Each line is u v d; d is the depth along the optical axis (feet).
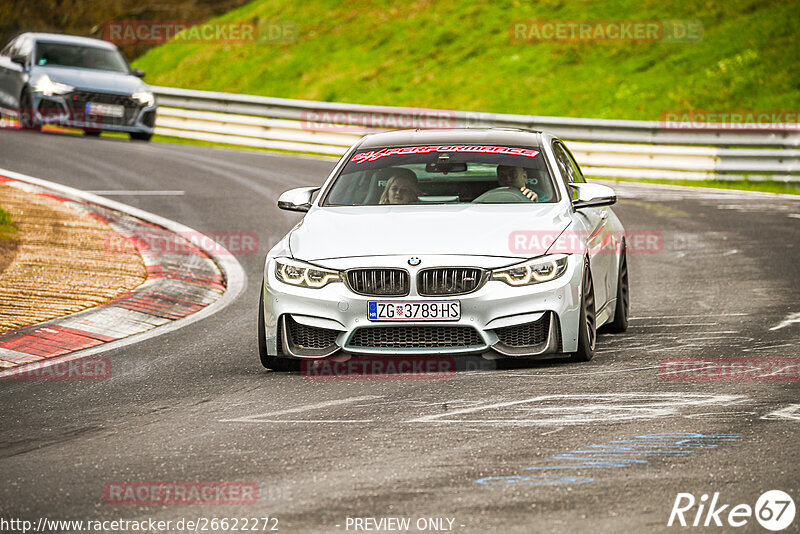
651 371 80.69
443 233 82.79
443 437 62.75
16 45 278.26
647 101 305.53
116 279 126.72
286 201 93.97
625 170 239.91
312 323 81.10
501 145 96.63
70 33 432.25
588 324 85.92
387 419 67.41
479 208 87.56
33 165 223.51
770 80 300.20
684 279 130.41
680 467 55.98
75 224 160.97
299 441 62.80
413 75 363.15
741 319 103.96
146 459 59.98
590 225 91.45
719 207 193.67
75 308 111.04
